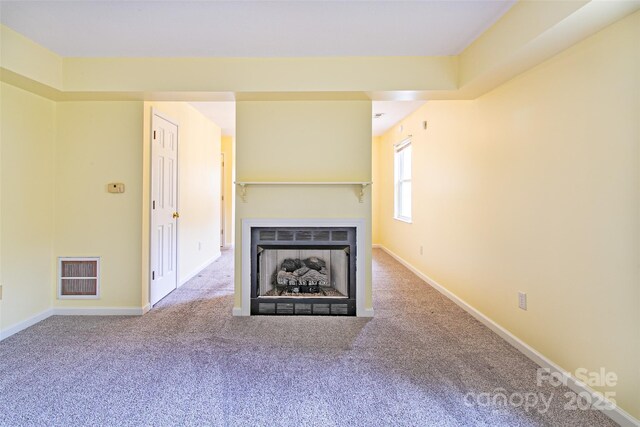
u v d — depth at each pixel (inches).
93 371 84.7
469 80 102.6
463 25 90.4
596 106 71.0
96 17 85.7
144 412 69.1
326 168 124.6
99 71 109.7
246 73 110.2
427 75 110.2
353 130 124.4
